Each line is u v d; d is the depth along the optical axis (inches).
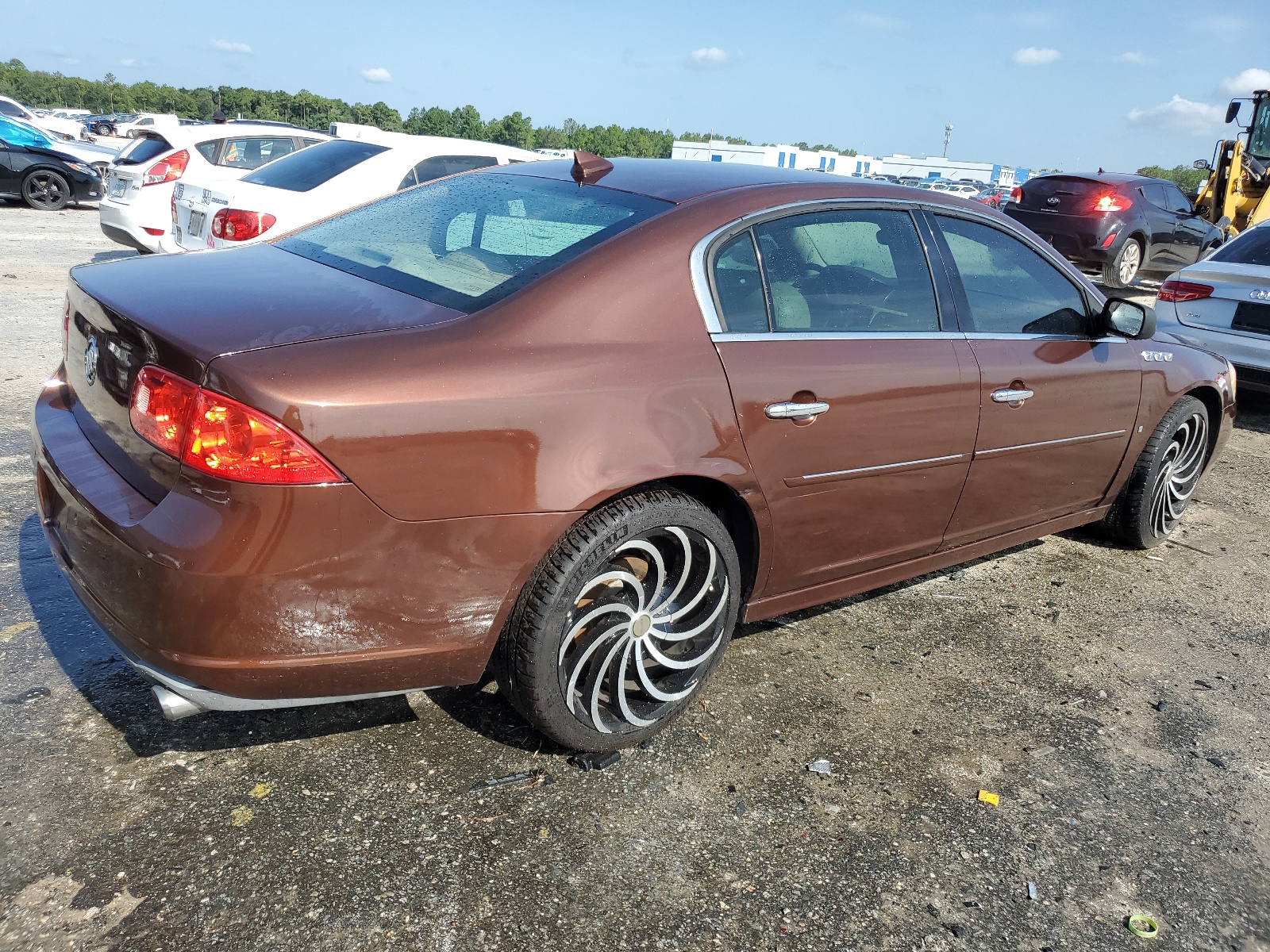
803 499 106.5
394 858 82.8
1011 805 98.1
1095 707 118.9
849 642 130.0
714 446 95.2
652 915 79.4
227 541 73.0
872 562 121.8
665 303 95.0
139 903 75.7
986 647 132.3
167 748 94.7
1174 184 544.1
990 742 109.1
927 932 80.6
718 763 100.1
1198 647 137.9
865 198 118.0
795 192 111.0
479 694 108.9
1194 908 86.5
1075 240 502.9
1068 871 89.5
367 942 74.0
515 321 86.9
